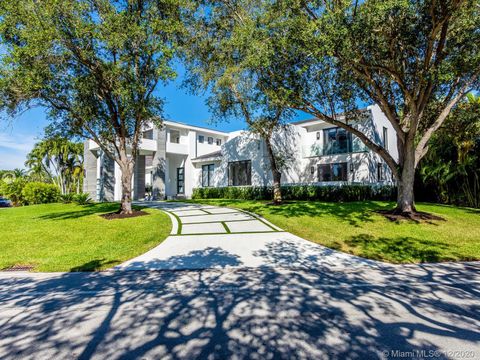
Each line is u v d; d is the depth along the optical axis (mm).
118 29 9523
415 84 8992
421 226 9211
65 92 11055
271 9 8883
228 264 6043
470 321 3428
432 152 16609
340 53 7684
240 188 21141
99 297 4340
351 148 19453
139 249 7340
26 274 5602
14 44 9047
